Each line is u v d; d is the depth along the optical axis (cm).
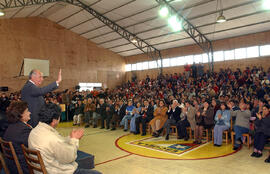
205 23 1380
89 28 1823
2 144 254
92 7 1435
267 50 1395
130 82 2202
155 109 786
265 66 1401
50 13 1703
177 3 1195
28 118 255
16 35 1681
